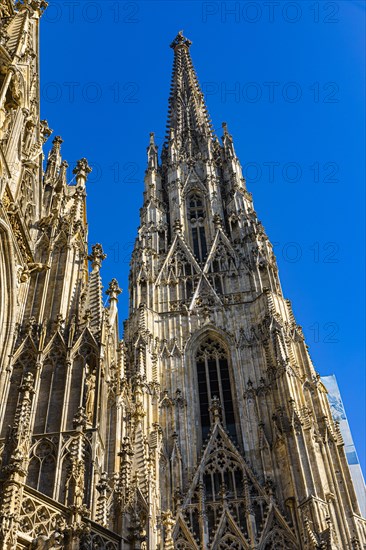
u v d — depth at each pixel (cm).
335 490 5478
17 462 2467
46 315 3862
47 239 4375
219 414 6462
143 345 6875
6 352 3500
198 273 7975
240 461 5944
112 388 4325
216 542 5353
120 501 3038
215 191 9331
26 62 4706
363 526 5450
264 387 6469
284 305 7356
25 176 4466
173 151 10119
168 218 9175
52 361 3572
